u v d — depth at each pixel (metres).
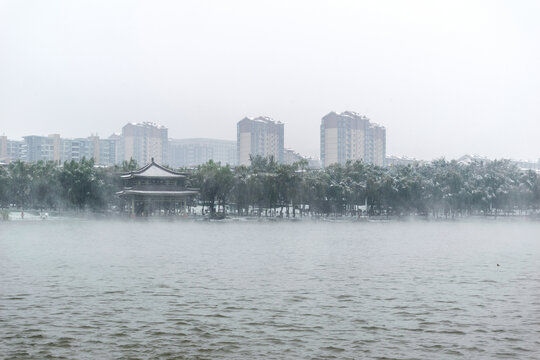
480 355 30.14
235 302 43.22
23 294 46.22
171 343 32.06
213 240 108.06
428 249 91.12
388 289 49.50
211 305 42.06
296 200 197.50
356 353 30.44
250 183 193.38
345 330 34.97
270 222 188.50
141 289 48.94
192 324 36.19
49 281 53.31
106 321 36.81
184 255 78.81
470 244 102.50
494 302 43.72
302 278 56.09
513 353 30.48
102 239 107.44
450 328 35.50
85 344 31.73
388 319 37.81
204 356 29.89
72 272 59.88
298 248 91.50
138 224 165.88
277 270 62.41
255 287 50.25
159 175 189.62
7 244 95.25
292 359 29.48
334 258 75.88
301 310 40.47
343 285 51.66
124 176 193.62
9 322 36.38
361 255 80.31
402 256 79.25
